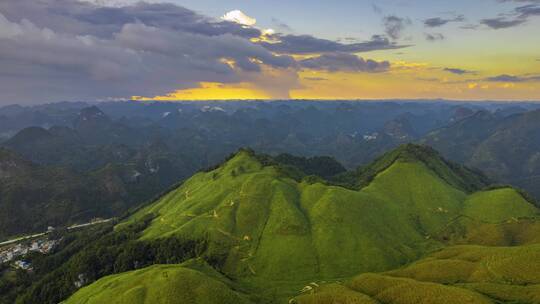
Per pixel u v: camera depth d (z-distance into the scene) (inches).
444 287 7495.1
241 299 7775.6
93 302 7736.2
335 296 7869.1
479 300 6884.8
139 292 7564.0
